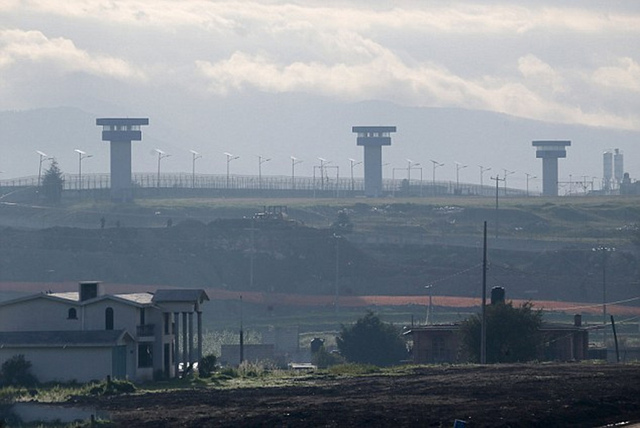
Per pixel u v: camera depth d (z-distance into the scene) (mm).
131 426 178625
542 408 188375
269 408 197250
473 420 174375
